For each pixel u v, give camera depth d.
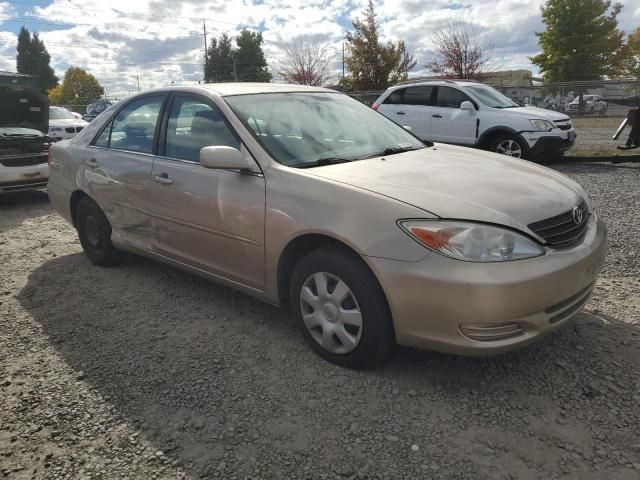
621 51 37.12
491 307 2.56
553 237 2.83
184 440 2.57
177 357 3.34
